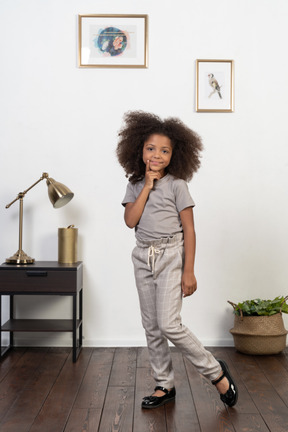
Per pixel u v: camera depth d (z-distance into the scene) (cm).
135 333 351
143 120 233
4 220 350
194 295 352
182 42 349
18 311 352
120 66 348
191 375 275
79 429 203
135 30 349
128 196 236
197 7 349
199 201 350
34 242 350
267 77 351
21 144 349
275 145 351
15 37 347
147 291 226
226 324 352
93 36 348
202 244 351
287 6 350
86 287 350
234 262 352
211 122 350
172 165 229
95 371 284
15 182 349
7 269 310
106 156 350
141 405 228
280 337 321
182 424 208
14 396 241
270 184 351
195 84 350
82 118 349
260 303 330
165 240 220
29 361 307
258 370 287
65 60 349
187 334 219
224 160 351
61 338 349
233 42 350
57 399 237
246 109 351
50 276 310
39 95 349
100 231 351
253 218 352
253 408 225
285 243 353
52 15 348
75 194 350
